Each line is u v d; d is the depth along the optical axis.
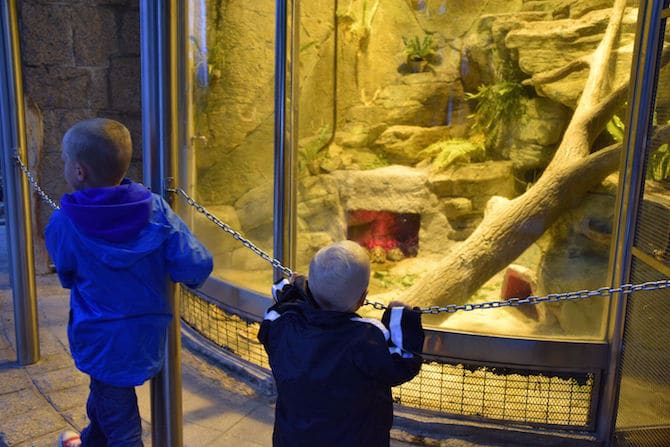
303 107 4.84
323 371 1.57
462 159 5.18
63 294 5.26
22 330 3.73
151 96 2.23
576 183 3.90
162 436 2.30
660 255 2.52
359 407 1.59
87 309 1.93
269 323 1.74
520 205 4.16
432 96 5.52
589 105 4.27
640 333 2.70
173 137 2.28
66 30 5.49
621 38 3.90
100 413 2.04
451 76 5.50
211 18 4.14
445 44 5.49
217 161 4.24
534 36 4.86
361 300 1.68
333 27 5.21
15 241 3.65
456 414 3.19
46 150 5.63
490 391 3.24
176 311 2.21
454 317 3.70
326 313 1.64
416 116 5.53
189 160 4.46
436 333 3.28
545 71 4.81
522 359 3.14
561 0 4.96
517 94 5.11
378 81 5.59
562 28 4.70
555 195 4.00
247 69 3.96
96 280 1.89
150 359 2.00
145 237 1.89
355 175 5.09
